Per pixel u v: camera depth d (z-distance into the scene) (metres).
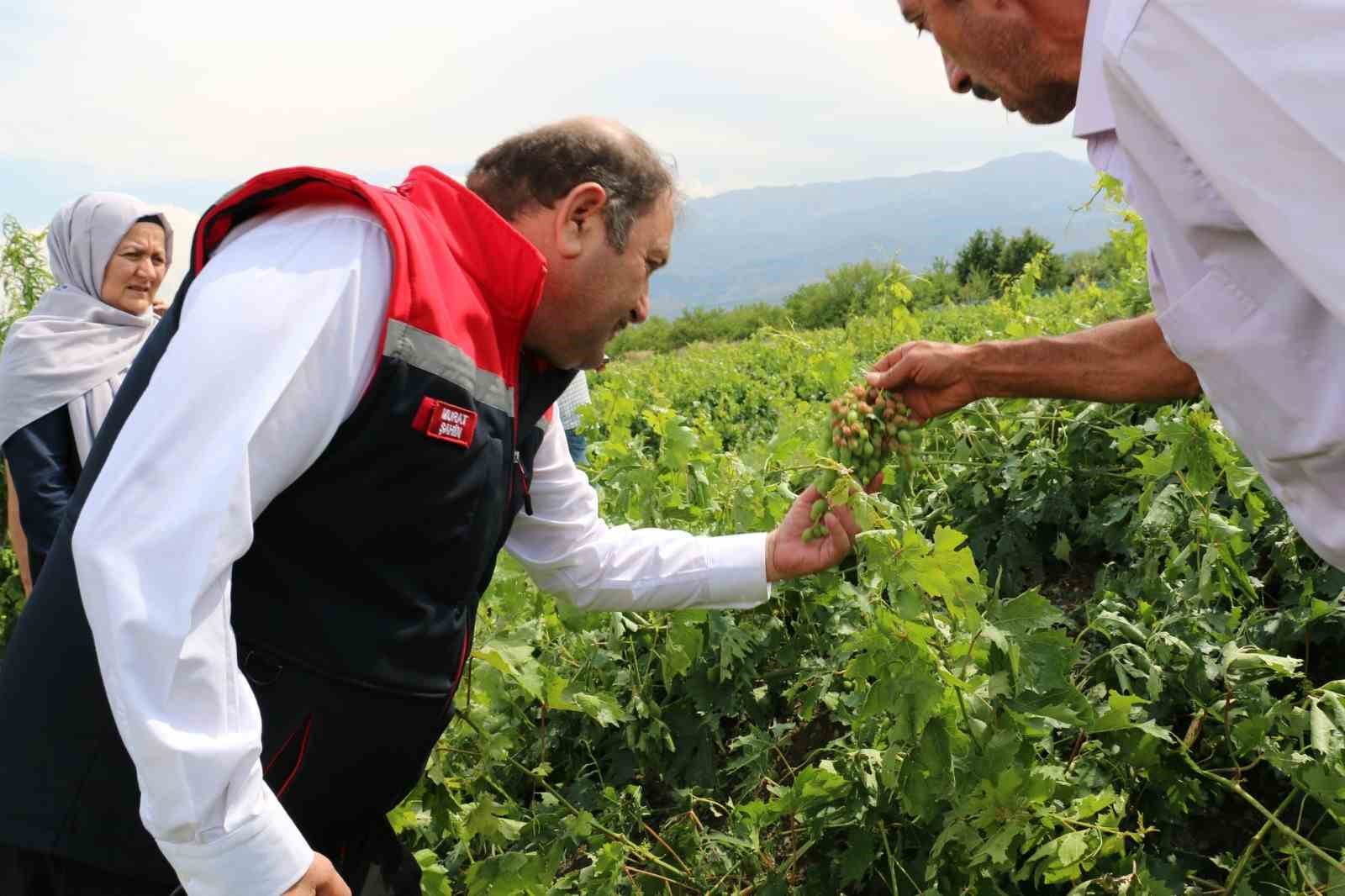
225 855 1.44
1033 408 4.06
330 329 1.60
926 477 4.12
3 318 6.35
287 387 1.54
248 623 1.71
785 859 3.06
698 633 3.26
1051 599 3.76
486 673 3.05
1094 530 3.63
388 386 1.65
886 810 2.68
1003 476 3.88
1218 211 1.33
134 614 1.39
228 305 1.55
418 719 1.92
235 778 1.45
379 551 1.74
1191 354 1.47
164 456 1.46
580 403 5.15
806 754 3.44
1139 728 2.54
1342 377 1.33
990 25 1.58
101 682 1.65
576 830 2.96
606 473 3.96
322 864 1.56
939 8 1.62
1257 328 1.38
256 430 1.50
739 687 3.45
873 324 6.96
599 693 3.31
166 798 1.40
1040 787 2.30
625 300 1.97
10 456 3.75
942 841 2.37
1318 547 1.52
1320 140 1.12
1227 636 2.84
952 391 2.44
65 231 3.99
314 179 1.70
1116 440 3.80
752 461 3.69
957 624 2.49
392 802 2.06
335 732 1.79
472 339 1.77
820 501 2.45
